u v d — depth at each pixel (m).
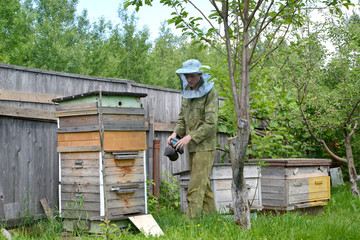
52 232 4.70
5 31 18.58
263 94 8.45
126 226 4.73
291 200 6.20
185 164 8.16
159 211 6.60
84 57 18.28
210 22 4.21
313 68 8.19
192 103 5.23
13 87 5.38
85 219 4.66
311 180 6.56
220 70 5.04
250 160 6.69
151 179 7.20
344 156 10.78
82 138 4.72
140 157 4.91
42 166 5.77
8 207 5.25
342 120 8.00
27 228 5.25
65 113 4.86
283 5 4.01
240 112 4.15
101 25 26.52
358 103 7.70
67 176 4.89
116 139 4.65
